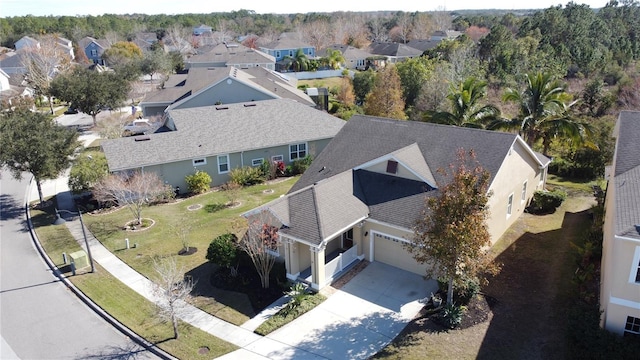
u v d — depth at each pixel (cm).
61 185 3516
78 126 5378
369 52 9481
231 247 2014
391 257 2088
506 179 2250
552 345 1519
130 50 9775
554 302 1759
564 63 5634
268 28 15675
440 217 1535
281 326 1692
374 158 2412
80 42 11656
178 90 5059
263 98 4609
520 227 2461
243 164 3388
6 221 2841
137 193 2767
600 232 2050
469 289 1747
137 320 1788
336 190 2119
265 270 1914
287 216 1978
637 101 4247
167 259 2238
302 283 1955
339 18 15875
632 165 1748
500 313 1705
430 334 1608
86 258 2211
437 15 14625
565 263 2053
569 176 3347
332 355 1535
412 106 4800
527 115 3064
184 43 11894
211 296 1911
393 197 2105
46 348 1656
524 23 7675
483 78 5091
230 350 1584
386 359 1500
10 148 2780
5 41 11425
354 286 1942
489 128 3170
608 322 1405
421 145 2375
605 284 1544
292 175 3509
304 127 3675
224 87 4444
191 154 3136
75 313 1869
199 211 2847
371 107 4556
